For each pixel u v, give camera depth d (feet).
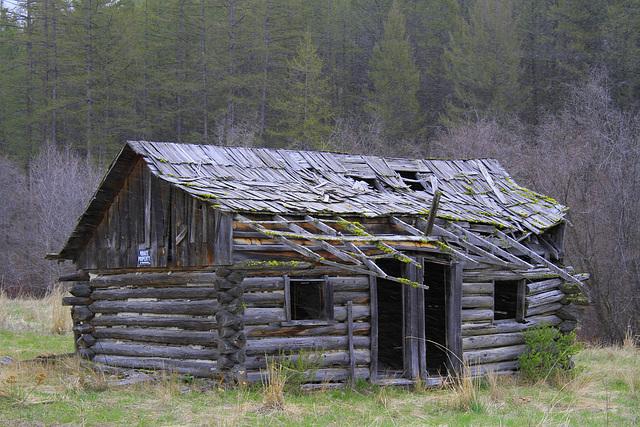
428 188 47.01
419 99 141.38
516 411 32.86
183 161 38.09
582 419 31.63
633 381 41.42
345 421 28.71
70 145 121.29
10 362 39.60
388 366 46.11
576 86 108.58
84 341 41.37
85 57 133.18
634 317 73.72
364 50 155.74
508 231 44.16
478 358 41.29
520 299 44.21
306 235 32.17
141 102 139.03
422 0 159.12
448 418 30.76
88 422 26.45
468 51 129.08
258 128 127.13
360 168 46.24
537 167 85.81
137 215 39.14
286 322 34.68
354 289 37.52
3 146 138.41
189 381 34.24
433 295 49.52
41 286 103.76
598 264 76.74
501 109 116.88
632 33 110.52
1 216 112.68
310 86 121.49
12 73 141.49
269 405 29.94
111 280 41.14
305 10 152.05
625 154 79.77
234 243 32.60
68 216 101.96
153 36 143.13
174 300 36.91
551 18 126.11
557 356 43.45
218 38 138.72
